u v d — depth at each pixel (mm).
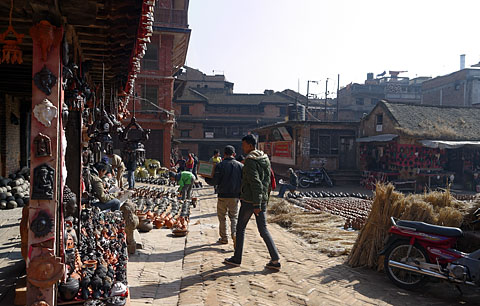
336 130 24062
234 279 4730
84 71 4656
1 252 4816
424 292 4609
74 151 4938
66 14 2992
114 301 3316
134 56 4828
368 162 23375
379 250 5395
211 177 6285
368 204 12953
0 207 8344
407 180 20312
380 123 22812
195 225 8352
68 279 3305
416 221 4957
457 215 4887
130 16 3570
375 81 59875
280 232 8250
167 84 25562
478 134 21453
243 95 53188
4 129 10336
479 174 20031
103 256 4223
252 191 4949
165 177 21172
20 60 2861
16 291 3270
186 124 46750
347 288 4617
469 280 4195
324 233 8047
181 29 25031
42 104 2756
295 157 23875
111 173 12180
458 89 41750
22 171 11359
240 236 5270
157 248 6285
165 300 4082
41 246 2816
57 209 2975
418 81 57750
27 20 3293
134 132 7246
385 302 4215
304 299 4184
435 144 19203
